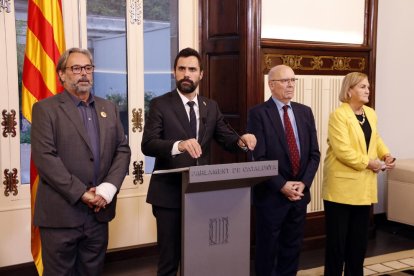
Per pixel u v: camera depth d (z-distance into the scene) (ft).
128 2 13.79
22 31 12.42
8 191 12.33
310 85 15.21
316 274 13.07
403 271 13.29
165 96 9.32
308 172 10.64
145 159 14.33
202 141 9.13
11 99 12.25
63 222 8.32
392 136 18.38
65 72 8.62
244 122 13.84
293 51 14.78
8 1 12.05
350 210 11.22
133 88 13.99
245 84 13.79
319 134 15.55
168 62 14.65
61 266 8.46
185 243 7.98
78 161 8.45
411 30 18.39
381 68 17.85
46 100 8.56
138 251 14.19
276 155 10.49
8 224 12.36
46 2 11.31
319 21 15.37
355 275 11.39
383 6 17.66
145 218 14.33
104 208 8.66
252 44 13.73
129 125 14.02
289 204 10.48
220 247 8.31
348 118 10.85
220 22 14.34
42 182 8.54
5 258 12.37
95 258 8.80
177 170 7.64
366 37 16.25
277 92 10.64
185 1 14.60
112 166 8.86
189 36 14.75
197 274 8.13
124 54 13.97
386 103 18.12
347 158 10.62
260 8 13.79
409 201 16.48
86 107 8.82
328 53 15.49
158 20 14.37
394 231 17.33
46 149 8.25
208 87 14.87
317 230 15.74
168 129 9.05
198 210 8.04
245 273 8.61
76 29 13.01
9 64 12.17
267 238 10.61
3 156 12.23
